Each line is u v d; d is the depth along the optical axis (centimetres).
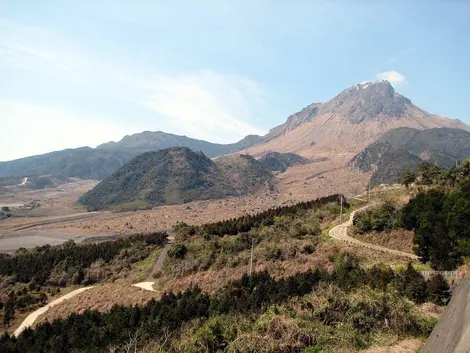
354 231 5941
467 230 3906
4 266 8200
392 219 5597
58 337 3909
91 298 6141
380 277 2845
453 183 6184
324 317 1852
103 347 3572
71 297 6619
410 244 5016
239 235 6931
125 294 5894
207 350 1869
